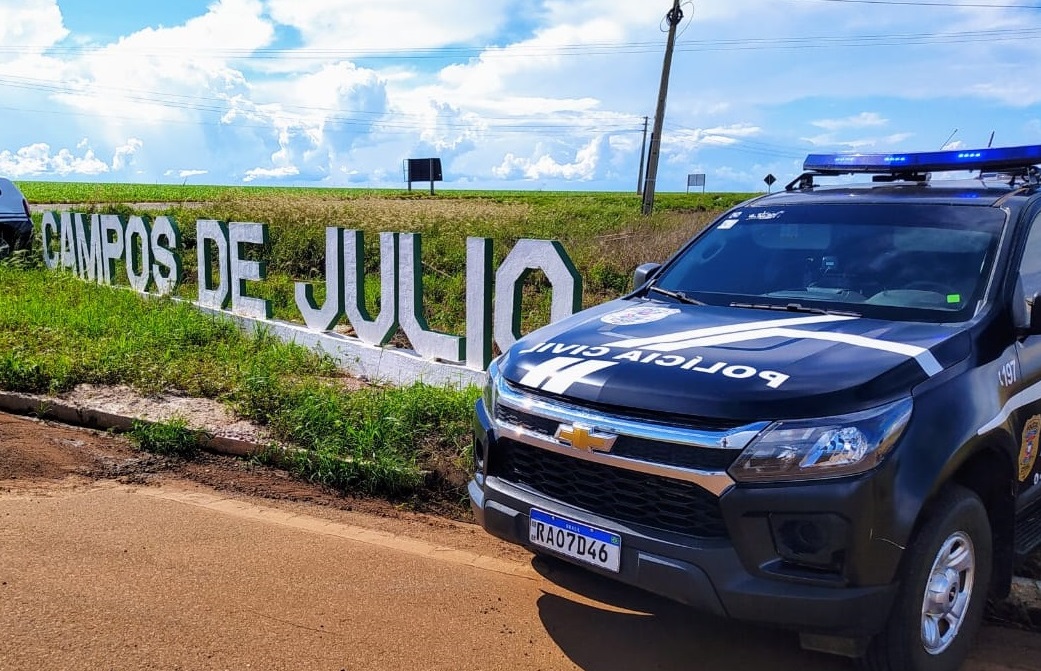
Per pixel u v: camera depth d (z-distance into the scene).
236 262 9.70
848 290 3.84
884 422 2.76
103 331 8.74
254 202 31.91
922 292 3.66
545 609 3.68
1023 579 3.92
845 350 3.11
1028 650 3.48
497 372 3.61
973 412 3.05
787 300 3.92
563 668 3.18
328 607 3.57
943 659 3.13
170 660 3.06
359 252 8.12
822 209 4.40
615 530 2.99
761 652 3.35
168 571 3.85
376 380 7.80
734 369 2.99
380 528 4.64
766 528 2.74
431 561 4.17
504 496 3.36
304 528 4.54
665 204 45.62
